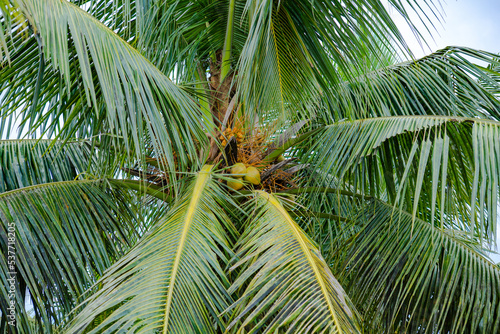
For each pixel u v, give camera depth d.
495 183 7.85
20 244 8.18
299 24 8.85
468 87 9.66
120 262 7.71
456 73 9.77
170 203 9.02
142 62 8.12
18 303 7.86
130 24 9.35
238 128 9.17
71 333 7.21
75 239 8.65
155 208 9.91
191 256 7.70
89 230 8.61
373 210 9.13
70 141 9.95
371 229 8.97
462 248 8.64
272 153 9.30
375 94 9.52
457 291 8.49
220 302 7.54
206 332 7.40
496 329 8.16
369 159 8.97
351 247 8.97
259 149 9.31
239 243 8.03
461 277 8.53
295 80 9.12
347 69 9.10
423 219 9.09
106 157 8.80
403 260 8.68
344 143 9.00
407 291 8.49
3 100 8.36
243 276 7.60
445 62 9.84
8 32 6.51
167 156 7.98
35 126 8.28
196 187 8.42
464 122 8.34
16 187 9.40
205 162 9.02
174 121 8.21
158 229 8.00
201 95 9.05
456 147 8.54
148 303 7.29
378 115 9.93
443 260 8.57
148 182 9.02
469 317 8.38
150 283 7.43
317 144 9.48
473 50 9.73
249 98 8.90
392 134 8.52
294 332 7.20
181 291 7.46
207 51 10.00
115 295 7.39
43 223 8.33
